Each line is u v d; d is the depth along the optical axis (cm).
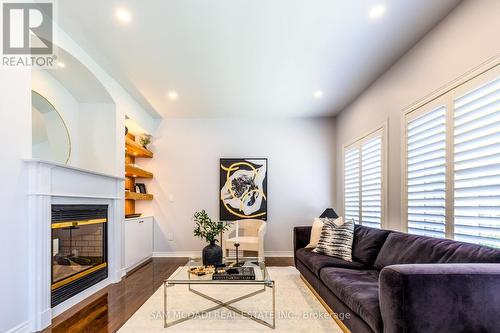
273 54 309
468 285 142
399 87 318
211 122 551
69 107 357
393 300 145
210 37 275
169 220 535
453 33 234
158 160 544
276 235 539
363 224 416
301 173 548
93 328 229
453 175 231
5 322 199
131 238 423
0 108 199
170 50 299
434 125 257
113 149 376
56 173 253
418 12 238
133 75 361
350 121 471
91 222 318
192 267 284
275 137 550
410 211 293
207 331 224
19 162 214
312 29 263
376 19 248
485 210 200
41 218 230
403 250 234
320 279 279
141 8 231
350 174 472
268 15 242
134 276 391
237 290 327
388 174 342
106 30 262
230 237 516
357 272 256
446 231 238
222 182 539
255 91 416
